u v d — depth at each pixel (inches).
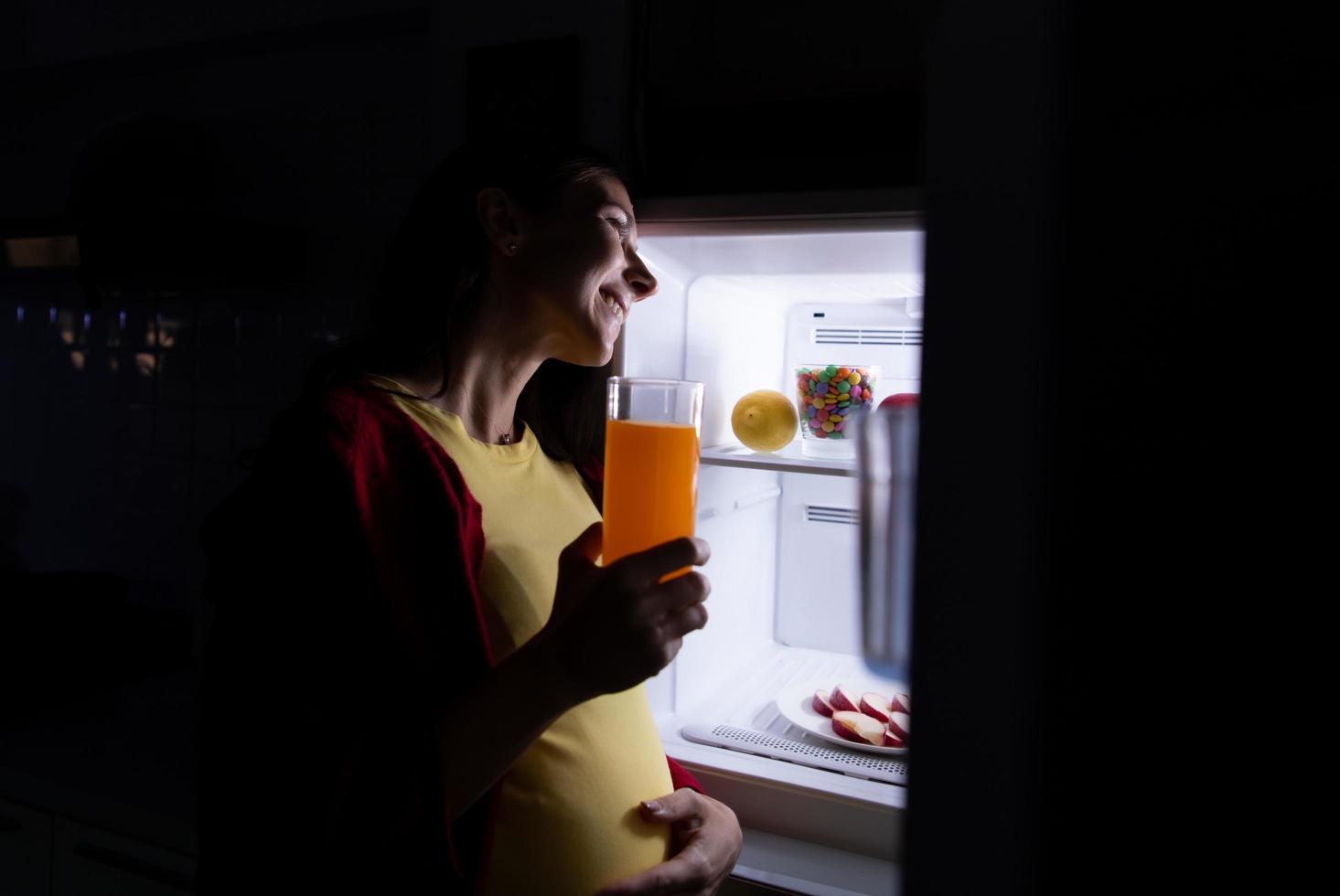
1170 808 9.9
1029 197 9.9
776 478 63.8
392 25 62.0
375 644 26.5
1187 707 9.8
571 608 25.9
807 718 51.1
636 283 37.9
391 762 25.0
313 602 26.6
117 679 63.3
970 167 10.2
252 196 70.1
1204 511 9.8
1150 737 9.9
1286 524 9.7
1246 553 9.7
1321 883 9.6
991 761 10.1
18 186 81.0
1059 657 10.0
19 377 79.7
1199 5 9.8
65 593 60.6
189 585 72.9
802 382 52.2
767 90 55.3
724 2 56.0
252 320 69.7
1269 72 9.8
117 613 64.4
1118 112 9.9
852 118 47.9
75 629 60.2
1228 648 9.7
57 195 79.0
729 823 36.7
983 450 10.1
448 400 35.9
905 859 10.6
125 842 45.9
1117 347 9.9
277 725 25.7
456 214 35.4
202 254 57.8
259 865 25.3
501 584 32.1
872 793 42.7
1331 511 9.6
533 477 37.4
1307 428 9.6
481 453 34.9
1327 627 9.6
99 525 76.7
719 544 55.6
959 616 10.2
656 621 24.6
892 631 15.8
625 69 44.6
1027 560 9.9
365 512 27.9
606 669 24.5
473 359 36.5
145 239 55.2
